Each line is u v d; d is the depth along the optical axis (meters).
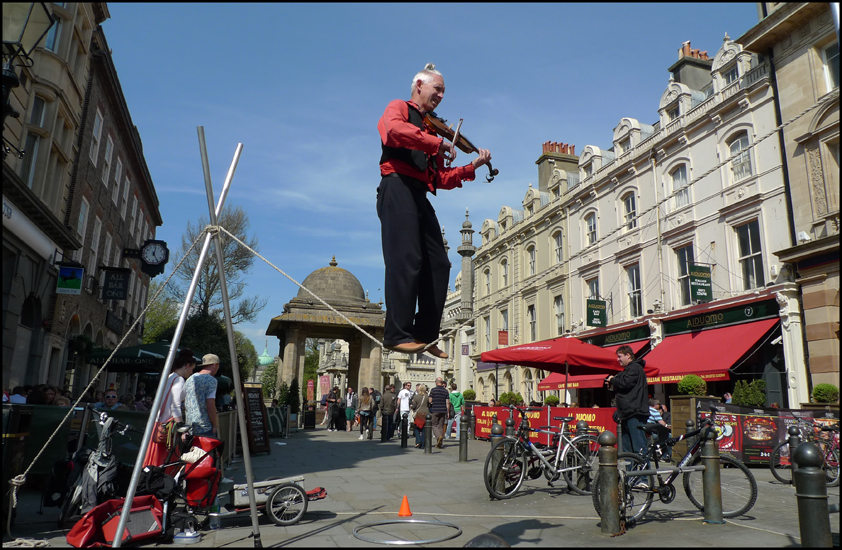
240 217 35.03
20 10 5.13
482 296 35.22
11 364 13.70
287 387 28.33
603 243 23.98
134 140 26.39
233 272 35.00
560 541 5.29
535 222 29.09
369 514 6.65
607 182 23.98
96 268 22.38
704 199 18.92
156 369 16.44
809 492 4.58
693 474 6.71
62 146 16.36
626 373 7.47
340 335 32.19
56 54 14.80
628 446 7.56
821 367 14.50
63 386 18.14
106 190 22.95
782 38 16.34
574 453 8.55
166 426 6.04
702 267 18.20
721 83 18.88
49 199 15.62
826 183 14.78
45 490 6.63
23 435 5.99
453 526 5.66
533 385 27.70
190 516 5.62
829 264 14.48
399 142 2.36
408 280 2.32
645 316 20.89
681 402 12.29
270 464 11.84
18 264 13.68
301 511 6.29
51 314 16.33
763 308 16.38
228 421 11.39
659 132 21.22
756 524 6.07
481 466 11.59
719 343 17.23
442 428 16.28
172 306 46.16
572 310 25.81
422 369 43.62
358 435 22.52
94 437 7.72
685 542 5.21
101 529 5.22
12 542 5.21
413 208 2.42
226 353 32.50
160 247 19.95
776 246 16.19
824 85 15.18
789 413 11.30
